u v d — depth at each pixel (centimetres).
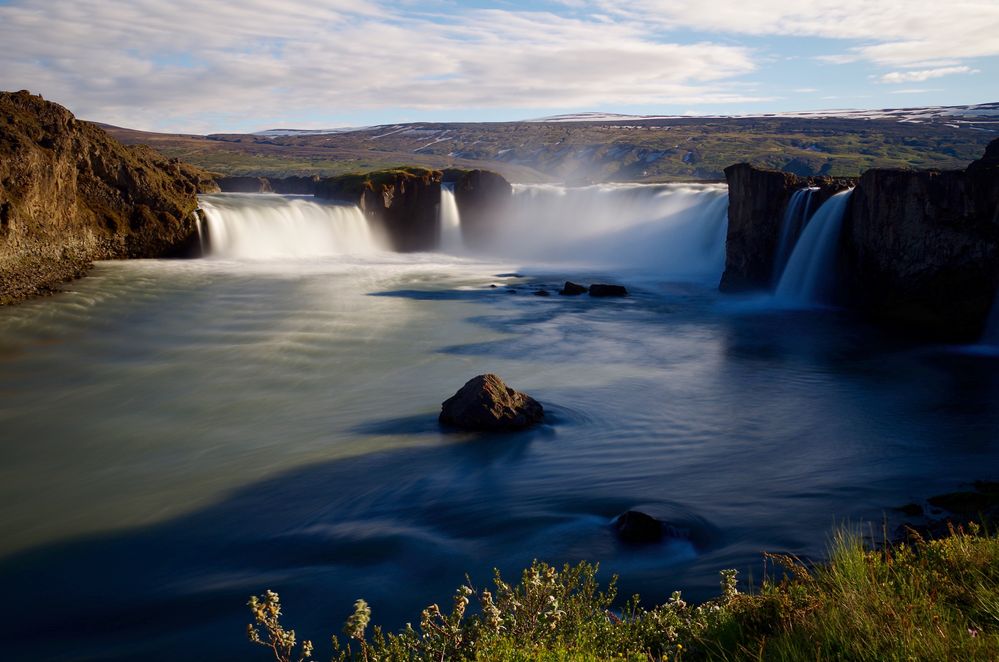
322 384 2511
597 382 2556
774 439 1936
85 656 1014
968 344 3212
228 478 1681
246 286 4484
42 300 3788
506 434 1956
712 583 1109
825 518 1377
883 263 3762
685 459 1770
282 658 596
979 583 647
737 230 4666
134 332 3253
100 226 5000
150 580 1229
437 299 4334
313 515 1473
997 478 1600
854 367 2806
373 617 1077
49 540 1384
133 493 1605
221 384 2498
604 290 4581
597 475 1653
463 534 1362
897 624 566
